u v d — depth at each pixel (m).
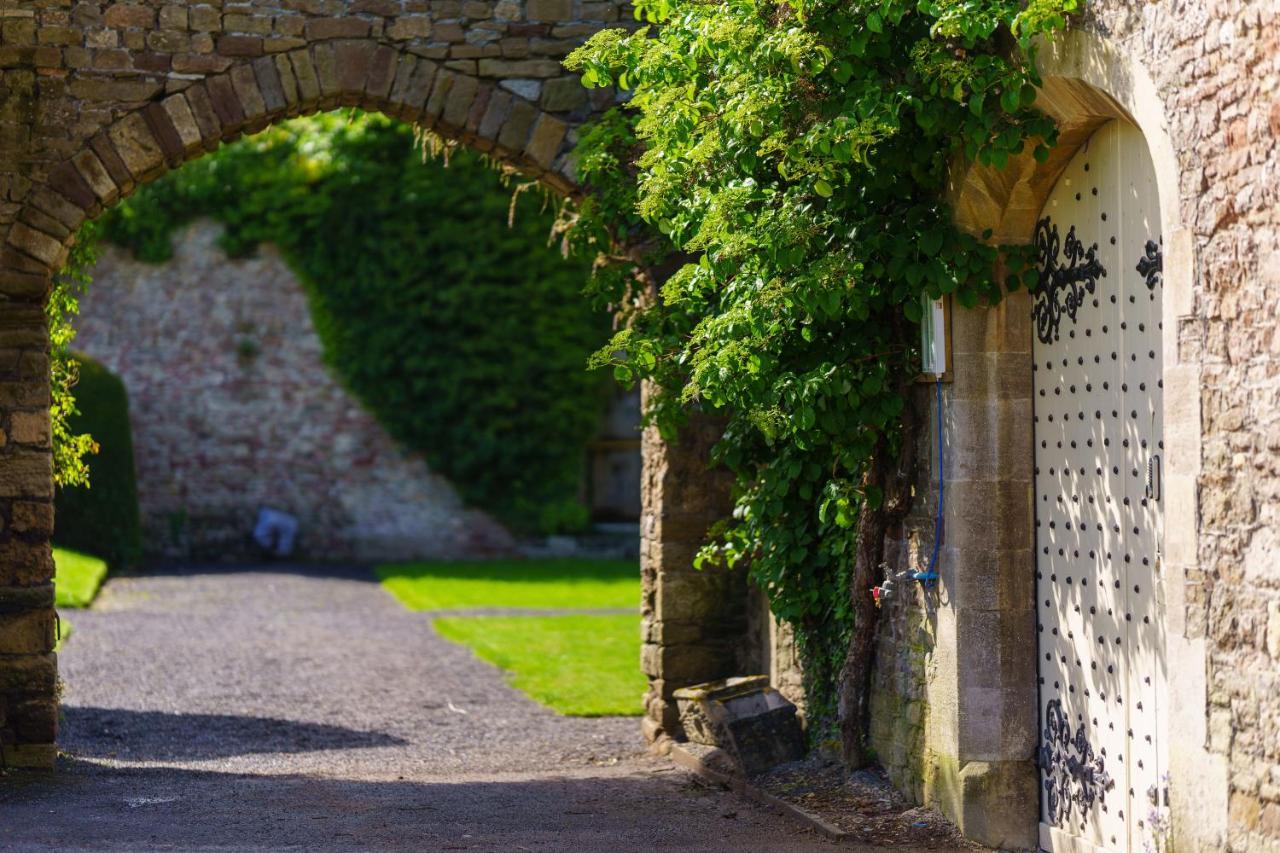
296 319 26.84
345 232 26.67
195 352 26.67
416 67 10.46
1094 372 7.33
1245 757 5.61
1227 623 5.72
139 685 14.59
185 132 10.09
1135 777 7.00
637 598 22.09
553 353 27.19
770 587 9.77
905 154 7.80
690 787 9.86
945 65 7.09
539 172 10.77
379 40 10.41
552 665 16.03
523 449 27.17
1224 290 5.71
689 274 8.34
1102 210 7.20
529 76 10.58
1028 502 7.98
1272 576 5.45
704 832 8.28
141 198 26.45
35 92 9.93
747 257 7.86
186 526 26.56
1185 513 5.98
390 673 15.59
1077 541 7.55
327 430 26.92
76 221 9.96
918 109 7.33
